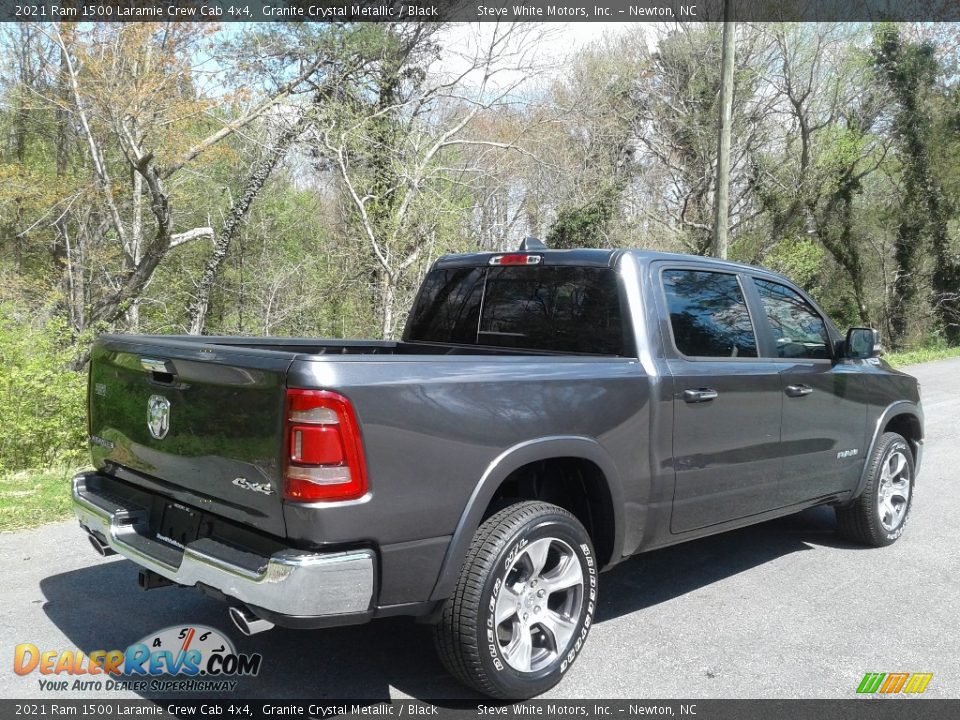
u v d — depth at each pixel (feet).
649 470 12.85
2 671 11.85
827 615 14.55
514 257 15.06
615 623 14.14
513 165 58.59
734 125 87.40
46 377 26.48
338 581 9.33
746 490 14.79
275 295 75.20
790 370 15.57
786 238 94.48
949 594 15.66
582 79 63.93
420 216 53.93
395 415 9.82
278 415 9.48
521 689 11.07
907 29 92.32
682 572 16.89
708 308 14.46
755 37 84.48
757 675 12.17
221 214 76.33
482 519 11.19
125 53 47.06
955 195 97.19
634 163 81.05
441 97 56.85
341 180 54.75
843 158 91.25
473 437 10.51
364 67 55.16
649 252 13.93
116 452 12.46
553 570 11.73
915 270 101.35
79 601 14.40
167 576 10.60
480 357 11.09
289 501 9.36
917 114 94.07
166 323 78.07
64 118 62.18
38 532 18.08
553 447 11.36
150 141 50.90
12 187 56.59
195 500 10.78
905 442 18.94
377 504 9.63
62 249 67.51
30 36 54.29
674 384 13.17
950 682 12.02
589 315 13.64
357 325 65.62
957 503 22.44
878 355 16.85
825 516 21.36
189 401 10.74
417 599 10.16
